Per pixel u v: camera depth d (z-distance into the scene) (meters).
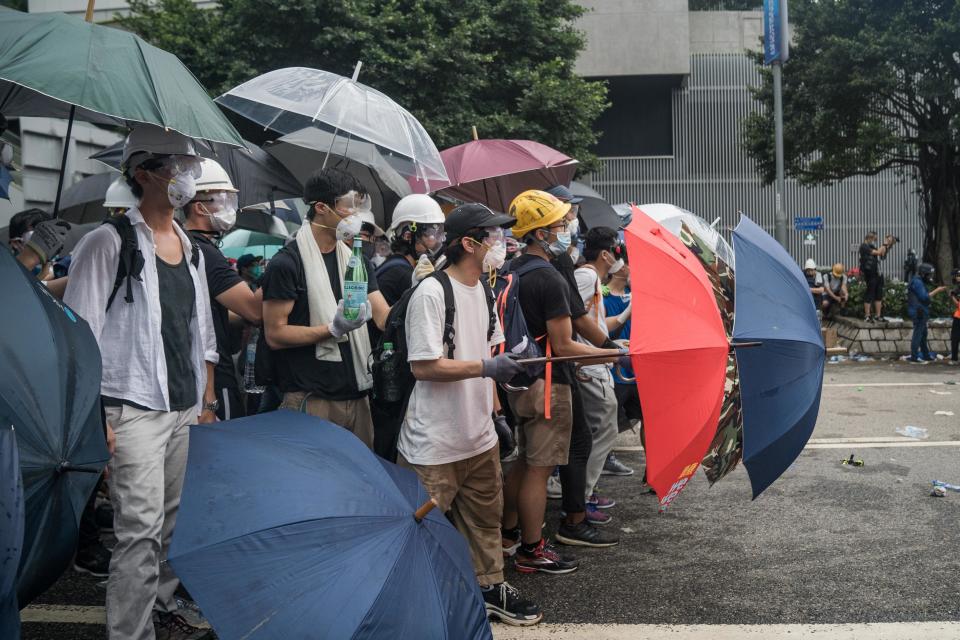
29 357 2.37
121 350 3.10
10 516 1.90
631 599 4.00
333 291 3.65
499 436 3.99
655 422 3.10
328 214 3.59
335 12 15.79
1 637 1.87
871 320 16.28
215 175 4.00
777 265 3.47
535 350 3.97
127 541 3.01
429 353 3.25
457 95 16.88
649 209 4.89
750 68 28.25
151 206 3.26
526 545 4.33
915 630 3.61
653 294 3.18
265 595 2.11
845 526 5.11
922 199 21.27
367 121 4.51
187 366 3.31
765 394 3.26
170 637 3.31
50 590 4.16
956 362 14.70
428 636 2.18
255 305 3.86
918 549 4.67
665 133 28.72
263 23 16.17
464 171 6.68
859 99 19.64
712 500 5.75
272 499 2.27
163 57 2.97
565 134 18.75
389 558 2.24
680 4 25.97
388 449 3.56
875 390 11.20
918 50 18.16
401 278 4.41
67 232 3.49
